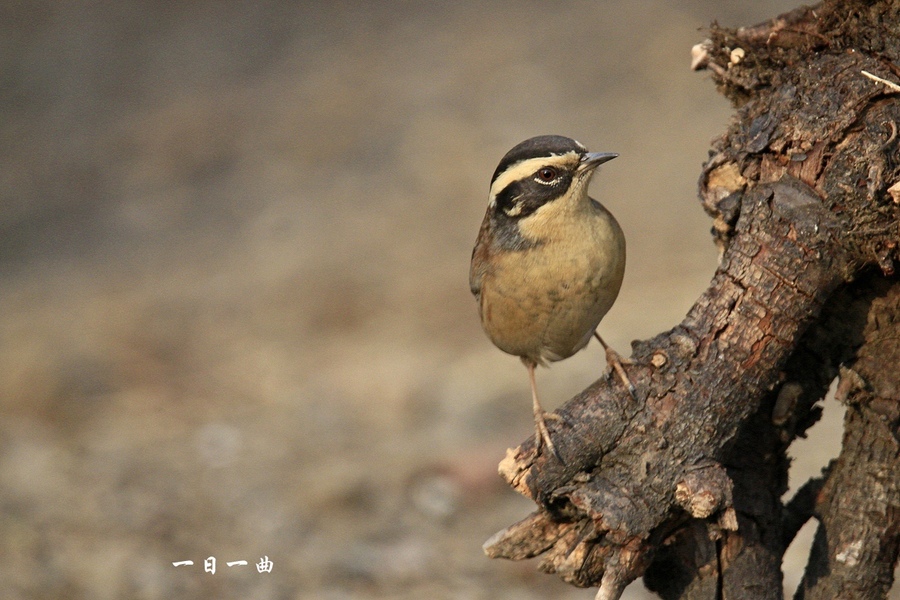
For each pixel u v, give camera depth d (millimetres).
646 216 20141
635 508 6660
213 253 22344
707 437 6680
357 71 28297
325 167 24656
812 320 6719
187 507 13383
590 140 22969
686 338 6738
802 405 7281
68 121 28562
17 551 12094
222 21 32062
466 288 19359
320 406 16203
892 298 6938
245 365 17750
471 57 27438
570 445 6793
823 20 6934
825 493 7398
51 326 19328
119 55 31141
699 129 22688
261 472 14273
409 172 23562
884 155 6465
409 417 15586
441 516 13023
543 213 8133
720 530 6969
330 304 19234
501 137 23891
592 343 16234
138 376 17547
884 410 7020
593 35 27094
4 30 32844
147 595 11312
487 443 14406
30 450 15195
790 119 6723
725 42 7355
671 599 7238
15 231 24203
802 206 6598
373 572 11734
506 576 11594
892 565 7184
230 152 26109
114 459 14906
